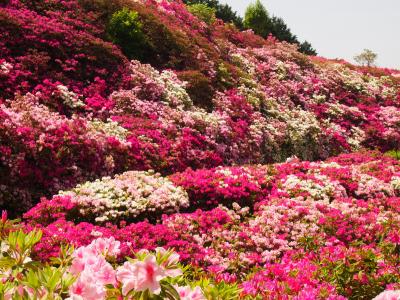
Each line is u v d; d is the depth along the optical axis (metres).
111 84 15.06
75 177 10.50
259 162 16.31
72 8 17.33
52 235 6.62
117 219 8.50
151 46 18.25
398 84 29.44
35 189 9.98
